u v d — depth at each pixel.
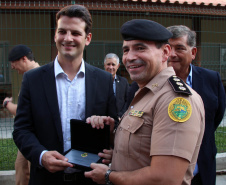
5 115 5.73
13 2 5.43
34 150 1.62
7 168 3.73
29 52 2.79
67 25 1.73
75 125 1.71
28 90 1.78
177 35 1.96
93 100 1.89
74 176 1.76
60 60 1.83
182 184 1.34
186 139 1.17
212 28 7.54
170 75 1.38
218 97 2.10
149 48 1.34
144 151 1.29
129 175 1.25
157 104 1.27
